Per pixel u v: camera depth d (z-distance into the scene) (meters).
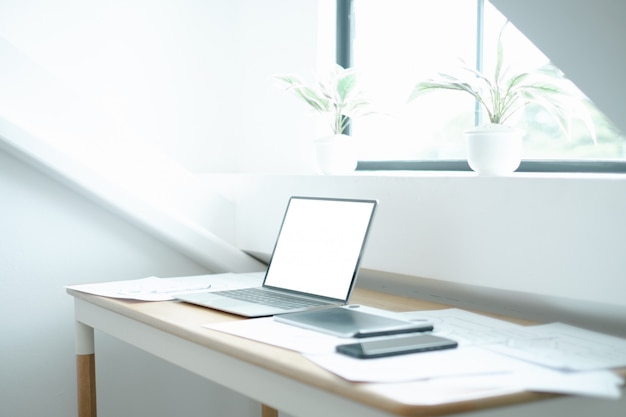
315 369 1.03
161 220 2.13
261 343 1.20
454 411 0.87
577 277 1.34
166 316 1.45
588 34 1.21
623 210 1.26
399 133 2.32
